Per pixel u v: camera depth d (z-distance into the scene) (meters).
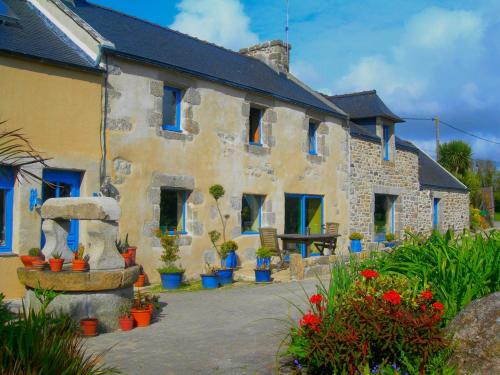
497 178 45.69
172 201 11.62
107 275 6.46
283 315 7.30
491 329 4.08
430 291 4.93
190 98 11.70
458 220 24.67
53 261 6.49
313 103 15.29
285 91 14.73
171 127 11.50
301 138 14.85
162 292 9.70
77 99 9.56
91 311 6.42
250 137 13.67
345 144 16.58
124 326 6.59
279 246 13.94
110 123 10.08
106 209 6.57
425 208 21.31
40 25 10.48
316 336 4.31
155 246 10.82
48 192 9.30
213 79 12.06
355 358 4.12
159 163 10.96
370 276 4.98
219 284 10.66
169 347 5.74
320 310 4.52
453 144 34.41
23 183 8.77
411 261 5.95
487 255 5.41
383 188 18.23
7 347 3.33
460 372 4.06
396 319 4.21
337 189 16.16
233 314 7.51
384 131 18.98
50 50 9.45
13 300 8.34
